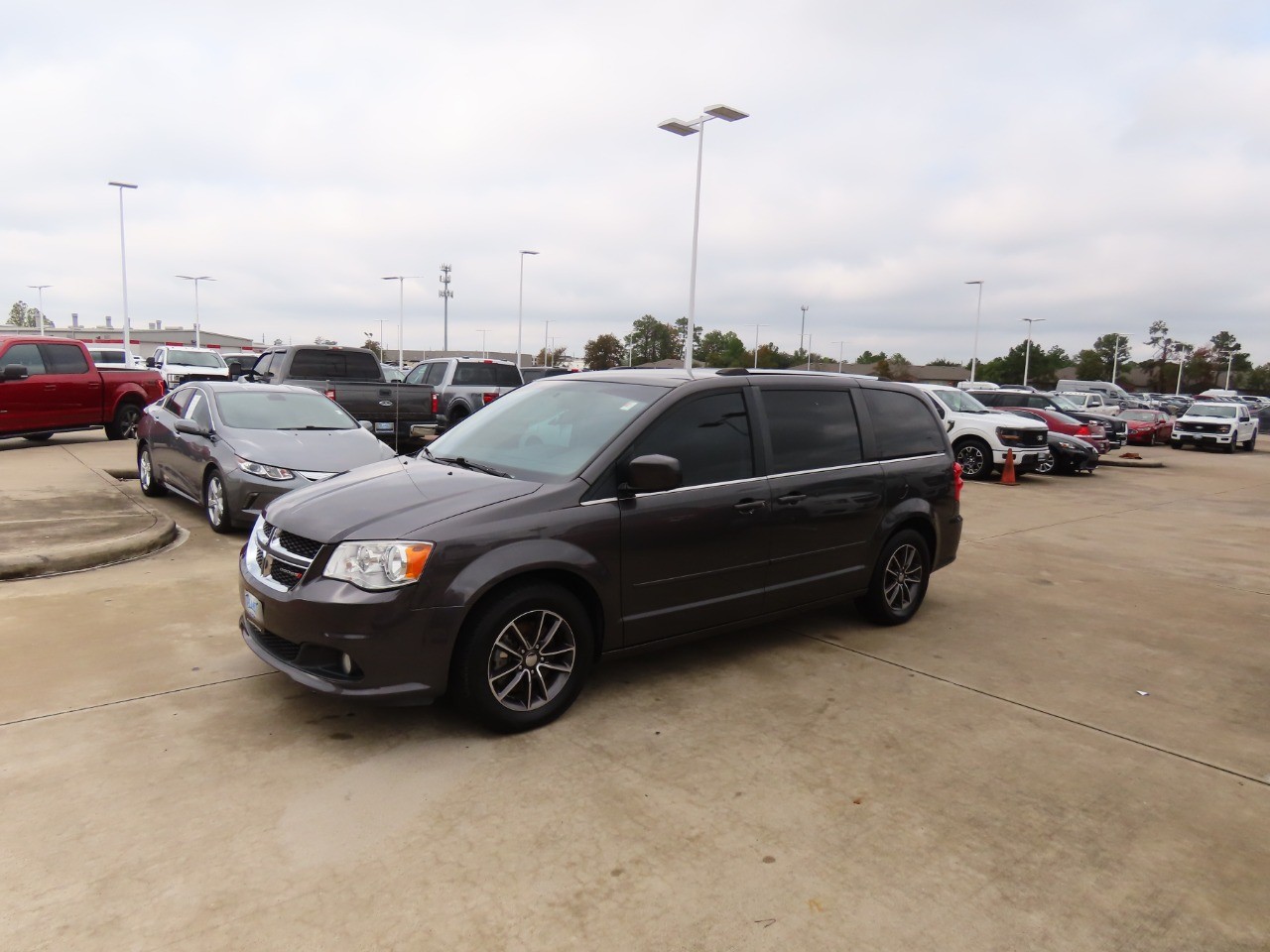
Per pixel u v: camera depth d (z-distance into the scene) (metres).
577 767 3.54
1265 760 3.85
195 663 4.47
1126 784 3.57
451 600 3.56
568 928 2.53
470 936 2.48
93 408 14.74
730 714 4.14
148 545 6.88
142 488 9.89
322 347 13.73
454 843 2.95
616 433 4.21
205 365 23.91
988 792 3.46
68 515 7.84
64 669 4.32
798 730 3.98
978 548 8.70
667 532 4.22
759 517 4.63
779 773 3.55
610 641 4.11
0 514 7.82
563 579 3.97
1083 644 5.50
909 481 5.58
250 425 8.12
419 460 4.70
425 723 3.90
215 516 7.61
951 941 2.54
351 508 3.84
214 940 2.42
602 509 3.99
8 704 3.90
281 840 2.93
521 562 3.70
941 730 4.05
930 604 6.38
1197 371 104.81
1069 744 3.95
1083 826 3.22
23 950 2.35
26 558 6.02
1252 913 2.73
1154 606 6.54
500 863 2.85
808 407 5.10
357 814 3.11
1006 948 2.52
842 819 3.21
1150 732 4.12
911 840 3.08
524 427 4.68
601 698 4.28
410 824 3.06
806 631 5.57
